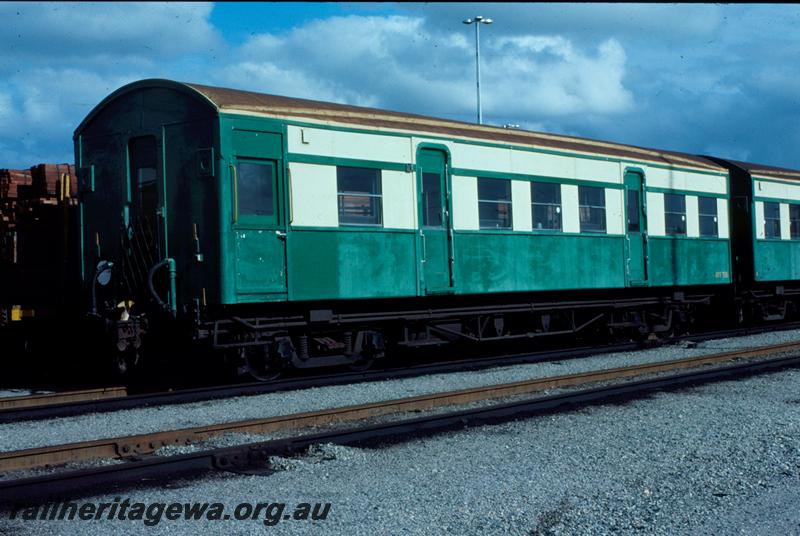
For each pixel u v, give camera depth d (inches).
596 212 644.7
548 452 290.5
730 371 473.7
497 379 486.0
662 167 705.0
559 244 610.9
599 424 337.4
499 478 255.9
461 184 547.5
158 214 460.1
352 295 486.9
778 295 874.1
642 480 251.8
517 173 583.5
